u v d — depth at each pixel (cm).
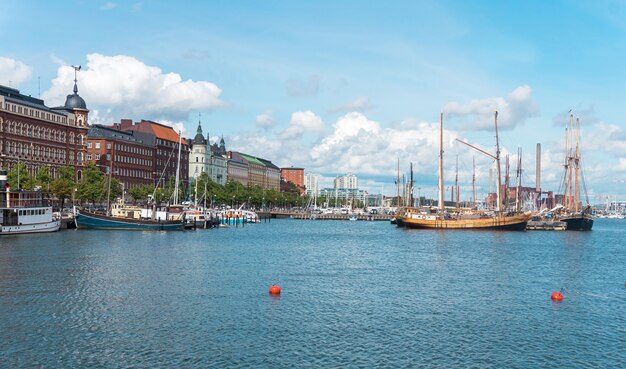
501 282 7569
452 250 11812
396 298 6419
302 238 15300
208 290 6631
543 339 4934
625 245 13862
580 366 4319
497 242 14000
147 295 6275
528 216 18112
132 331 4922
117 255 9512
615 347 4750
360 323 5319
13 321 5144
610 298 6625
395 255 10769
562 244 13775
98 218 15100
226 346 4588
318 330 5069
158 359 4278
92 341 4647
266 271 8262
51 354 4344
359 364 4256
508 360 4409
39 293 6247
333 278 7725
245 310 5709
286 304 6009
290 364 4228
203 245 11988
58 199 19988
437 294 6675
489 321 5472
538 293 6838
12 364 4141
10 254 9369
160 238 13262
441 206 19462
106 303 5859
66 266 8112
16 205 13125
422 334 5009
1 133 19262
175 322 5212
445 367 4241
